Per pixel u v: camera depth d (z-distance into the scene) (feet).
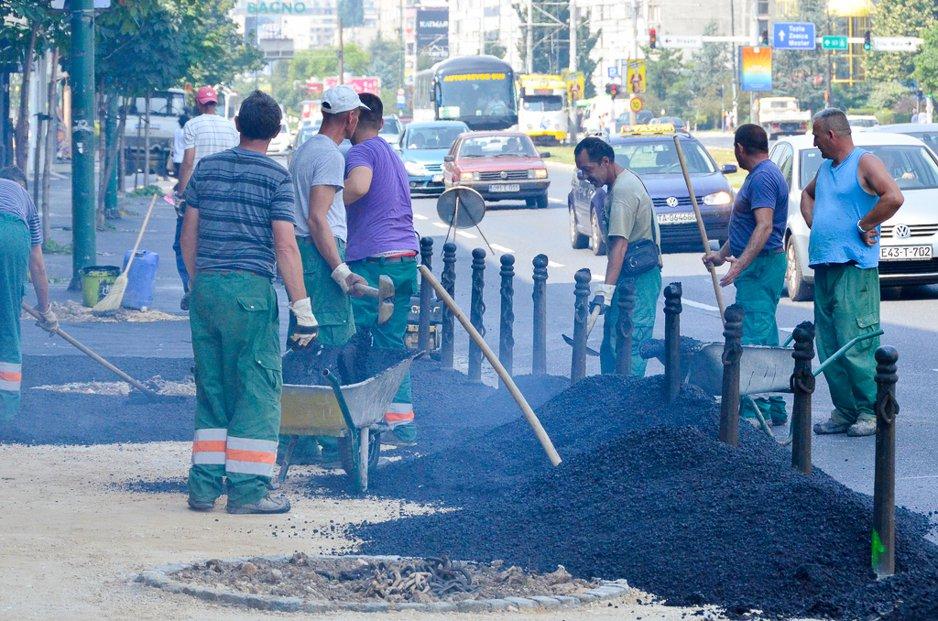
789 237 98.48
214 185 38.52
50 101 124.98
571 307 97.14
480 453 44.80
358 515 38.24
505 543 33.58
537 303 65.46
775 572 30.76
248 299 38.09
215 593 28.02
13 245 49.83
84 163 97.91
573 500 35.83
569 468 38.06
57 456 46.70
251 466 38.19
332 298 44.86
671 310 45.14
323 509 39.14
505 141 195.52
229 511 38.14
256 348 38.34
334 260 44.06
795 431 37.40
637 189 55.01
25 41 116.57
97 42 129.08
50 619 26.09
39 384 61.05
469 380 64.69
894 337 79.87
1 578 28.94
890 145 101.09
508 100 347.56
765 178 52.75
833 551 31.48
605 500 35.35
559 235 154.71
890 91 472.85
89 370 64.34
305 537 35.09
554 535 33.83
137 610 27.07
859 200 51.13
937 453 49.75
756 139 53.26
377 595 28.91
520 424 47.70
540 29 587.68
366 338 46.62
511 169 189.47
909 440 52.21
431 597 28.81
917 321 86.38
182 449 48.80
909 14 439.22
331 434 40.93
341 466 44.27
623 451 37.70
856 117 360.48
